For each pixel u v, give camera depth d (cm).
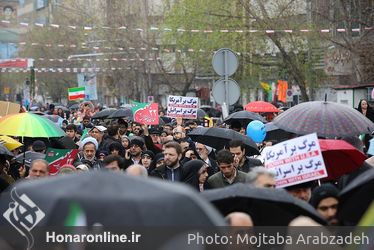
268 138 1638
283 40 4753
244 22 4575
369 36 3997
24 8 12062
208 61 5231
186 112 2256
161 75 6812
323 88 4875
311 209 652
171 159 1288
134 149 1570
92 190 373
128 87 7200
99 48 6372
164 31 5525
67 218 375
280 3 4491
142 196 370
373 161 1155
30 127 1384
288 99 4312
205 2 4819
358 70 4097
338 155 1040
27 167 1389
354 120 1167
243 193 661
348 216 699
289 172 874
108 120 2789
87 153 1533
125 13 6378
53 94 8838
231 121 1973
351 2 4128
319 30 4106
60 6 7612
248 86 5206
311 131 1146
